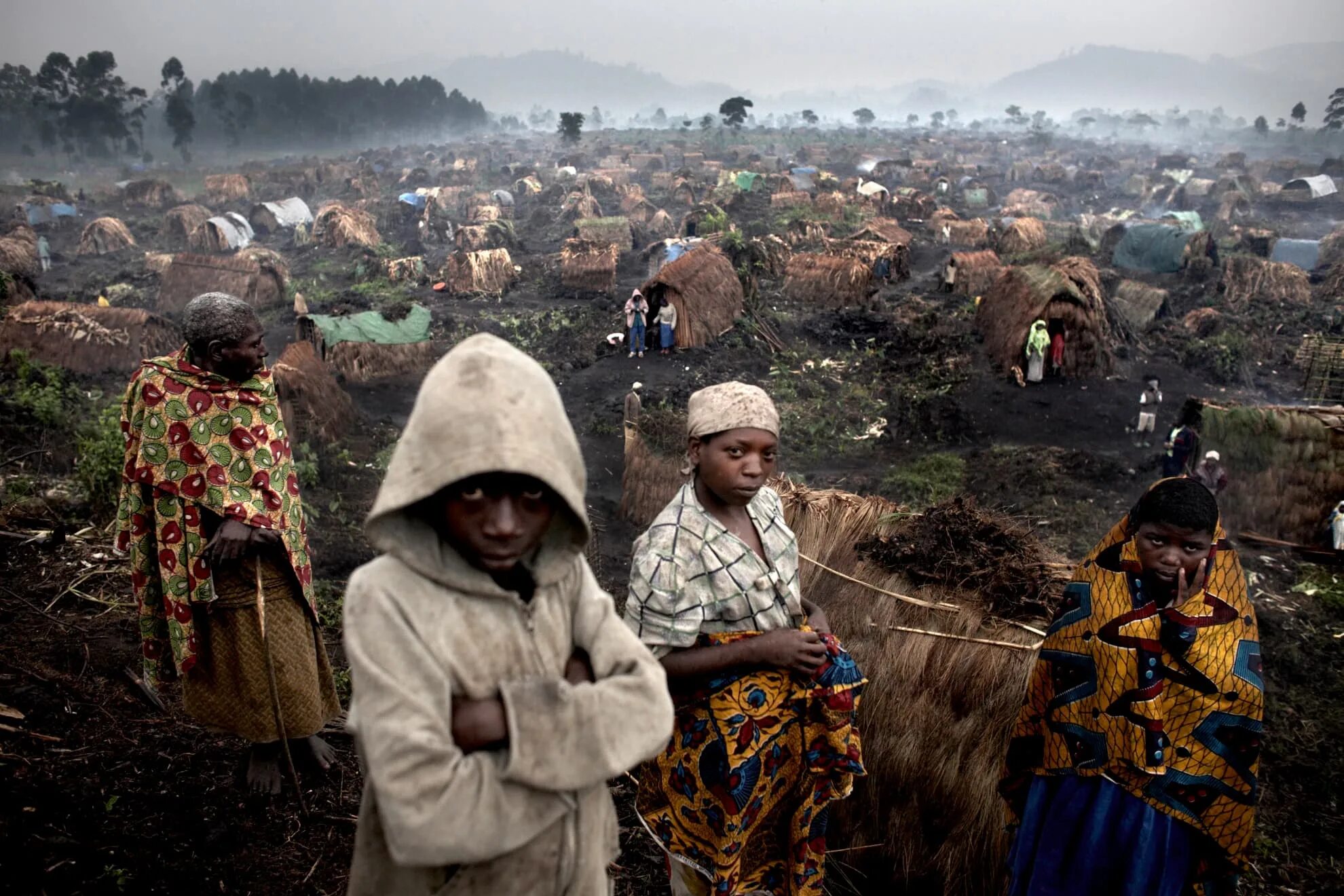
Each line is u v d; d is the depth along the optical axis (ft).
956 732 10.75
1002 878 10.38
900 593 11.57
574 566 5.43
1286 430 35.47
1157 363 67.51
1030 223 123.65
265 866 10.00
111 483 20.99
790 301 89.20
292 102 560.61
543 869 5.20
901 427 56.08
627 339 72.95
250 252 115.14
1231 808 8.29
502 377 4.68
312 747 11.75
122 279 106.63
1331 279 92.27
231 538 9.91
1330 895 14.08
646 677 5.16
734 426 7.47
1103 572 8.54
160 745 11.92
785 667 7.68
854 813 11.42
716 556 7.77
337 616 17.30
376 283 103.30
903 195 169.99
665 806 8.43
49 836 9.78
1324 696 23.34
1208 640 8.04
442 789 4.37
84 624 14.92
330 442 47.21
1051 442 53.72
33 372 49.80
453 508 4.62
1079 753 8.54
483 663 4.83
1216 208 180.75
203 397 10.00
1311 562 33.50
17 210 153.28
